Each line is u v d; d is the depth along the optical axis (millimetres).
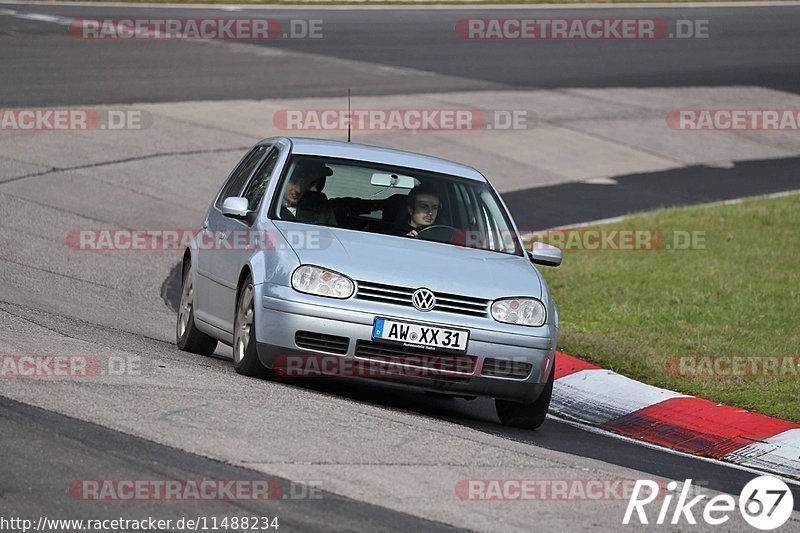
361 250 26812
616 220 59688
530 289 27156
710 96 96125
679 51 113562
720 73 105125
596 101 90812
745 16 136500
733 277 47781
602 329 39969
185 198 57844
